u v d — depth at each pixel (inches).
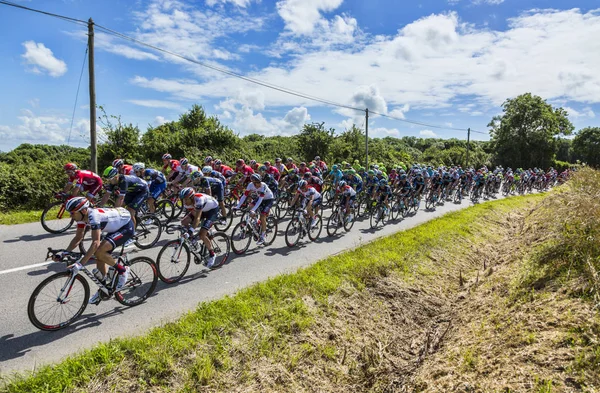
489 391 139.8
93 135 445.1
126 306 202.5
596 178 409.1
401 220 521.3
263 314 195.8
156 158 673.0
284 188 463.5
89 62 429.7
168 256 237.0
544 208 507.8
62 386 131.0
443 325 235.3
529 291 223.0
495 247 433.1
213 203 256.4
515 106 1996.8
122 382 138.0
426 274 302.8
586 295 185.6
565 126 1971.0
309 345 183.8
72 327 177.6
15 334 166.2
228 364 157.8
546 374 137.3
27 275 227.8
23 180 427.8
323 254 324.2
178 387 142.3
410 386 171.0
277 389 155.6
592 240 232.2
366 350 194.9
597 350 138.9
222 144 766.5
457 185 792.3
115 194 306.2
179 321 182.1
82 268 177.3
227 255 281.9
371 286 260.5
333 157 1024.2
